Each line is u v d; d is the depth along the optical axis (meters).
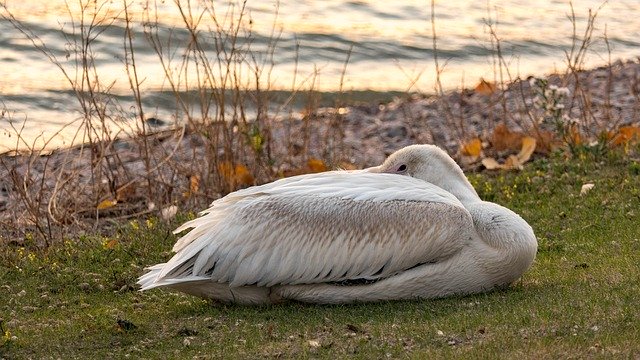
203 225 8.33
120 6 18.98
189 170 12.96
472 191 8.88
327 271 8.11
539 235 10.23
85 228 11.59
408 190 8.32
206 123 13.37
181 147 14.43
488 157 13.66
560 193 11.62
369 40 19.56
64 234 11.27
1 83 16.61
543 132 13.67
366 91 17.52
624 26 21.22
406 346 7.11
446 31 20.62
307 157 13.98
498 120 16.02
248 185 12.37
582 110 14.01
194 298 8.91
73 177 12.16
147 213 12.09
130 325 7.96
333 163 13.42
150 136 14.60
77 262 10.10
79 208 12.09
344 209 8.15
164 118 15.77
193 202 12.20
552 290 8.24
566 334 7.06
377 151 14.94
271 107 16.47
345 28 20.28
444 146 15.06
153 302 8.95
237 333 7.66
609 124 14.60
